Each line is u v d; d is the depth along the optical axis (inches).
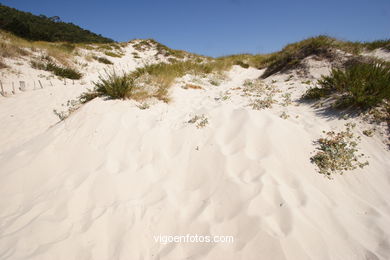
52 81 410.9
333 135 143.4
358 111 161.0
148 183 109.3
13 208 96.5
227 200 95.4
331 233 80.7
